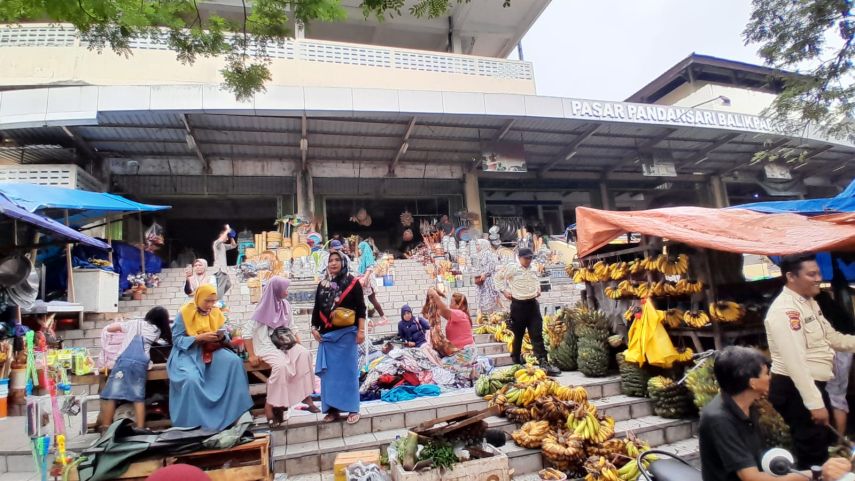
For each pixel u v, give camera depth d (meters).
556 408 4.87
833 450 2.78
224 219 18.97
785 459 2.25
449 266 13.20
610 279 7.28
